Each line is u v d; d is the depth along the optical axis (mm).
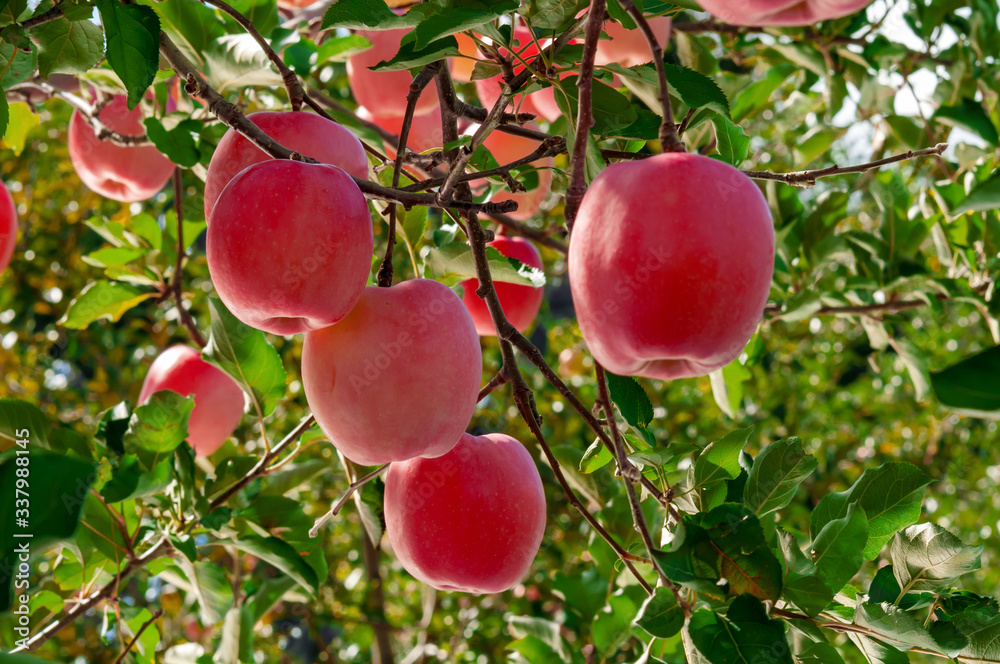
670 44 1610
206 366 1313
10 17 1053
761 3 902
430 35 981
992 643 1035
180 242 1426
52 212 2518
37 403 2434
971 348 2871
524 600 2199
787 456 1066
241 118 1029
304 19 1469
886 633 1023
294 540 1223
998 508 2943
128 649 1213
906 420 2918
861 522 1043
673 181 922
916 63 1520
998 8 1450
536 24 1025
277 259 983
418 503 1086
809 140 1648
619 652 1354
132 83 1016
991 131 1403
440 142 1364
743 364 1349
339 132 1101
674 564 977
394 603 2746
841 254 1507
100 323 2467
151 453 1153
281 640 2627
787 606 1038
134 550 1193
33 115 1543
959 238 1454
